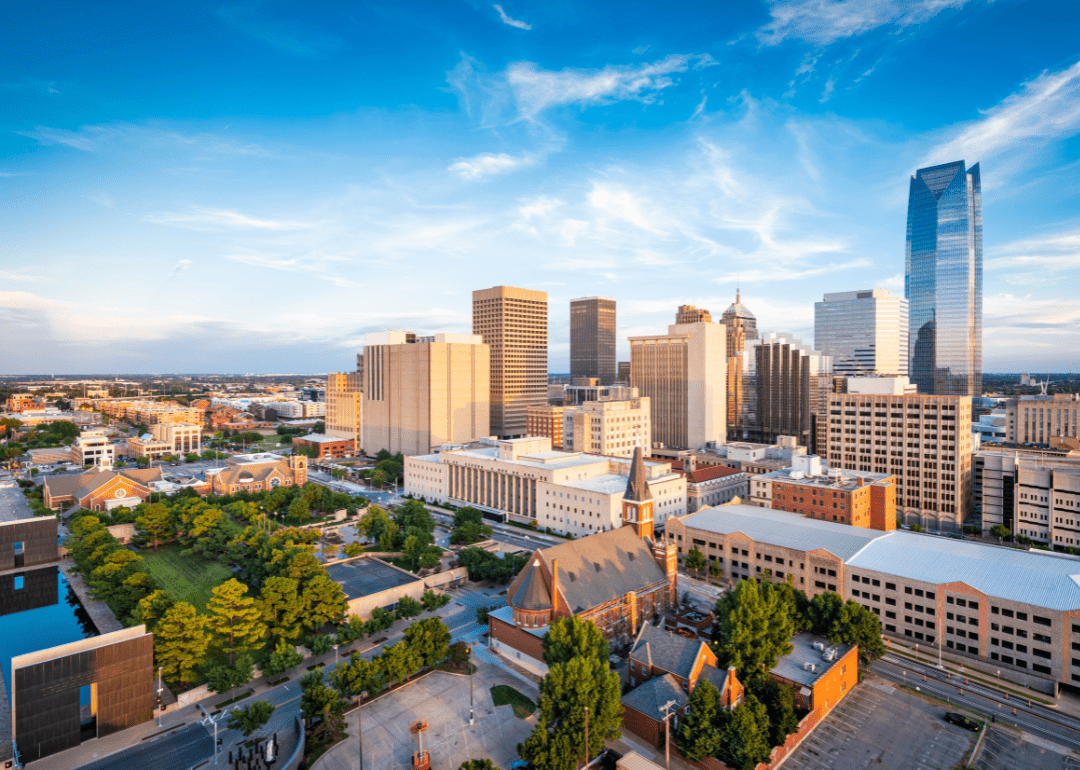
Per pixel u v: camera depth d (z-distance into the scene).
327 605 116.50
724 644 95.25
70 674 84.06
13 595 146.75
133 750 83.56
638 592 119.50
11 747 84.56
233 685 94.19
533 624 105.50
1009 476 182.88
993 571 115.31
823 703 92.00
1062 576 109.75
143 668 90.25
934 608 114.31
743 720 75.25
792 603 106.69
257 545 152.62
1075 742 86.06
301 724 87.56
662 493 196.62
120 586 129.62
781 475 183.50
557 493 193.88
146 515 177.38
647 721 84.31
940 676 104.75
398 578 141.62
